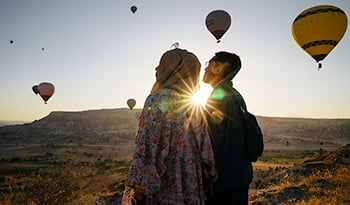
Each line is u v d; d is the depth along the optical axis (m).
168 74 2.02
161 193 1.92
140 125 1.86
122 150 107.31
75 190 10.80
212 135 2.42
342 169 9.13
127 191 2.01
